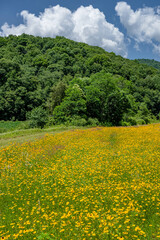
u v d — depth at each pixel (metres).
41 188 9.88
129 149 16.11
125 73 119.19
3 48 130.50
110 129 29.17
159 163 12.51
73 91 50.12
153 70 155.62
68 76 104.44
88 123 46.84
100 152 15.47
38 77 104.06
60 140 21.27
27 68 108.88
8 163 13.77
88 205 7.70
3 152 16.70
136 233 5.96
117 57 163.00
